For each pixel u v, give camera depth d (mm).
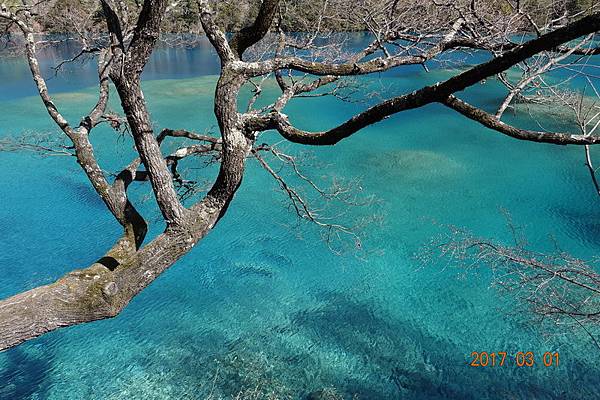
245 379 8664
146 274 3027
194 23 11320
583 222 13383
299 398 8227
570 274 6746
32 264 12227
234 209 14422
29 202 15133
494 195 14992
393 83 23250
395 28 5195
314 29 6855
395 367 8852
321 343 9500
